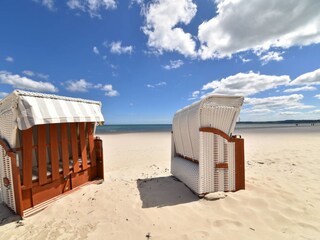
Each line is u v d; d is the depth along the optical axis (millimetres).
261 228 2879
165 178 5684
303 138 16156
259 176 5508
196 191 4121
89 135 5270
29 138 3658
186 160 5238
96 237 2838
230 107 4137
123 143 15672
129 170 6926
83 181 5016
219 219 3141
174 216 3346
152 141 17172
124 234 2875
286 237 2645
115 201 4023
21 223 3307
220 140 4113
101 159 5434
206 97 3936
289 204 3590
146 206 3771
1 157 3934
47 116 3600
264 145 12281
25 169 3602
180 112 5465
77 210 3680
